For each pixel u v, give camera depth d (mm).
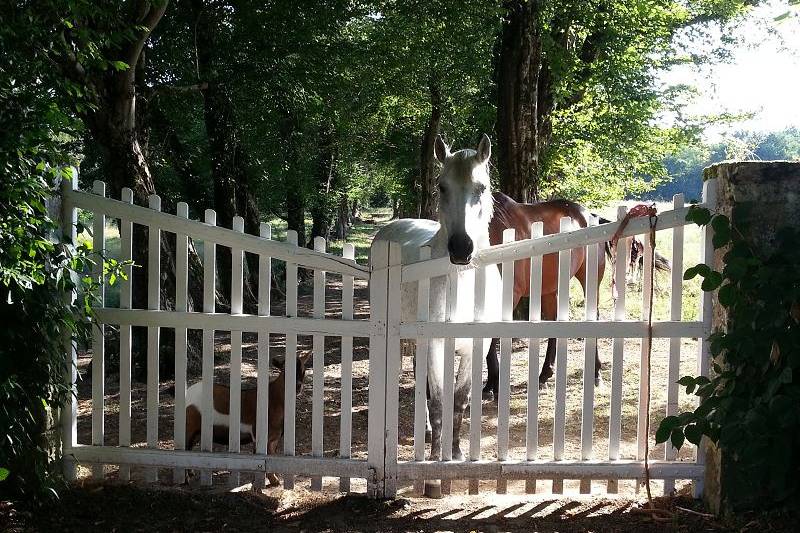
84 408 6613
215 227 4297
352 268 4230
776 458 3477
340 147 23156
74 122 3996
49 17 4680
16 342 3855
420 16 13398
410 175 28609
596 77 16078
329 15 13109
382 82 16766
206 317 4332
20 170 3682
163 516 4016
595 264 4262
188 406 4512
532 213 7105
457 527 3928
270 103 13711
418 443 4312
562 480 4301
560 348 4250
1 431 3604
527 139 10062
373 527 3922
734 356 3740
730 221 3793
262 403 4340
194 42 11680
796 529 3584
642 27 15266
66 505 4094
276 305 15312
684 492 4340
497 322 4219
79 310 4320
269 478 4520
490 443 5633
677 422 3826
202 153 16266
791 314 3596
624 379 7582
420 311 4230
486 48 15055
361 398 7113
